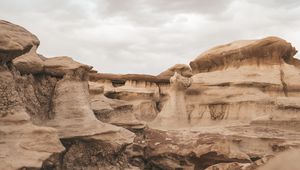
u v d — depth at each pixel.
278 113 25.42
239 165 16.30
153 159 22.86
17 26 14.10
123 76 40.75
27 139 12.09
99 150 17.17
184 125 28.64
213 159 21.00
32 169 11.41
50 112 17.12
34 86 16.72
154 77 41.22
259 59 29.62
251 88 28.58
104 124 17.78
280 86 28.12
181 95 29.66
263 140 22.28
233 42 31.77
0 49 12.38
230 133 23.09
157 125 28.39
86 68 18.53
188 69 42.56
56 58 18.36
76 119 16.98
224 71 30.58
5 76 12.71
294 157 8.48
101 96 25.64
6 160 11.07
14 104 12.59
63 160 16.17
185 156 21.53
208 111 29.67
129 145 20.00
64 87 17.48
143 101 37.31
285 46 29.20
